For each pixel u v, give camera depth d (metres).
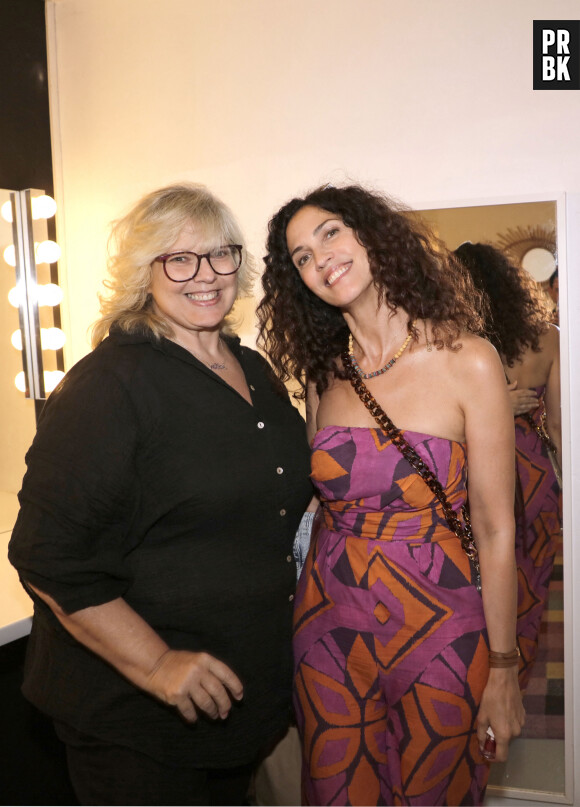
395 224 1.26
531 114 1.65
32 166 2.08
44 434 1.06
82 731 1.11
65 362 2.22
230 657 1.17
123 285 1.19
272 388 1.35
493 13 1.65
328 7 1.78
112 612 1.05
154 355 1.15
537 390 1.67
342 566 1.21
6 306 2.04
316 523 1.36
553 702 1.74
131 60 2.01
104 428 1.05
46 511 1.02
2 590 1.55
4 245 2.03
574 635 1.73
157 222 1.15
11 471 2.06
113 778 1.13
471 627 1.17
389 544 1.18
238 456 1.16
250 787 1.55
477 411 1.17
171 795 1.16
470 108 1.69
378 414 1.22
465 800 1.21
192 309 1.18
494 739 1.18
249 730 1.21
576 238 1.64
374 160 1.78
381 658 1.17
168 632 1.14
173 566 1.12
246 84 1.89
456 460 1.19
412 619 1.16
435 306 1.24
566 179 1.64
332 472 1.21
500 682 1.18
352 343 1.35
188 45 1.94
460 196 1.72
